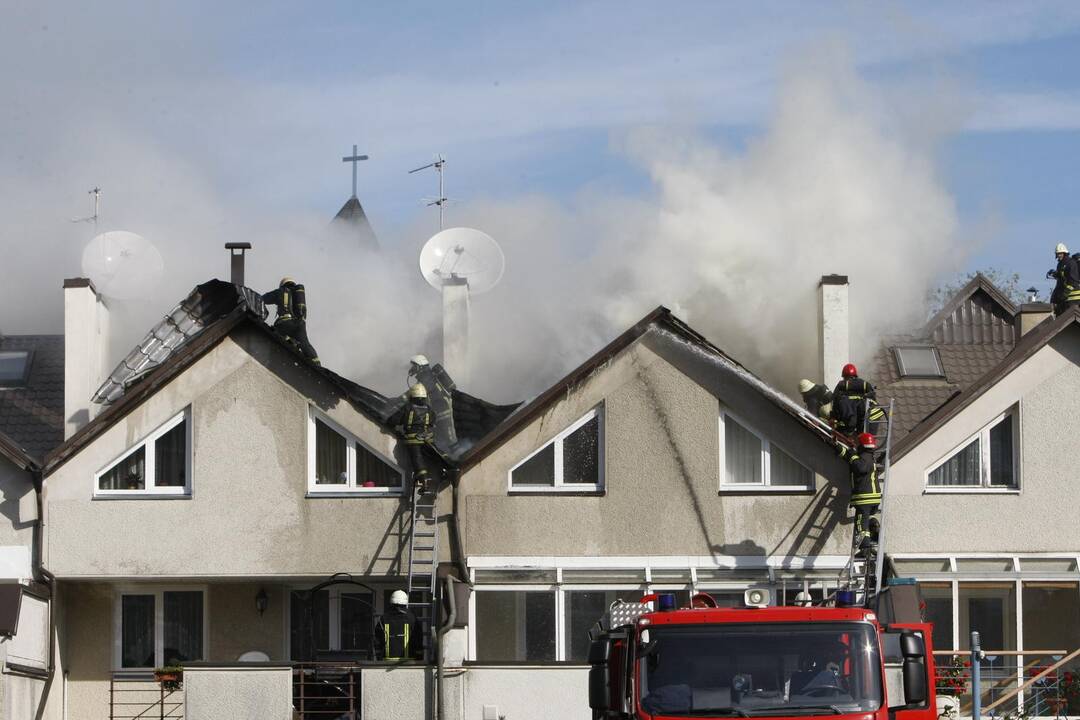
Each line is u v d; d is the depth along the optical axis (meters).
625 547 23.89
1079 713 23.27
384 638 22.36
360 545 23.80
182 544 23.89
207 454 24.05
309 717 22.95
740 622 14.57
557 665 22.31
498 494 24.00
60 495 24.00
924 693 14.48
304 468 24.00
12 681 22.17
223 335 24.19
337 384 24.00
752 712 14.12
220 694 22.06
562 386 24.09
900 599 21.36
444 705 21.94
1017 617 23.95
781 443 24.00
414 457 23.47
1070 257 29.33
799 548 23.81
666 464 24.08
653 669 14.45
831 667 14.35
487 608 23.75
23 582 23.72
